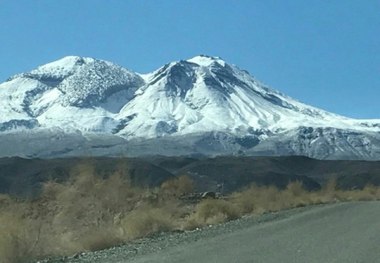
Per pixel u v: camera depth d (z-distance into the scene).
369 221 27.05
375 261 14.92
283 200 48.44
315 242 19.45
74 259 18.81
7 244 18.64
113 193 32.34
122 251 20.22
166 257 17.23
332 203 49.75
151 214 28.34
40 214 29.08
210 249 18.70
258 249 18.08
